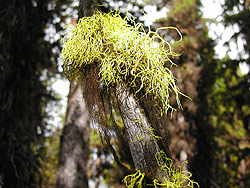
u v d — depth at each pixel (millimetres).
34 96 2273
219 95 2145
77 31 613
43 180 2221
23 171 1858
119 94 551
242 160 2025
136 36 561
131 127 537
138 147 527
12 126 1857
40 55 2322
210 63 2166
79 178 2328
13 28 1925
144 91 565
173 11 2082
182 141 1809
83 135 2438
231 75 2195
